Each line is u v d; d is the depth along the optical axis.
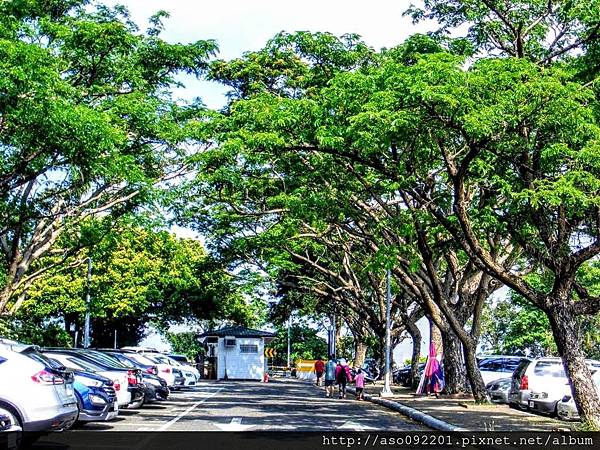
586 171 16.06
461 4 20.34
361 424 19.58
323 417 21.58
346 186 22.34
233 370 57.41
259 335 57.97
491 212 18.41
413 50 19.86
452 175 16.97
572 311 16.89
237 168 25.20
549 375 20.81
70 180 25.30
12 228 24.17
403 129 15.84
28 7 22.42
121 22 25.12
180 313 58.81
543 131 16.34
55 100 17.61
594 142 15.02
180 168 27.06
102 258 31.69
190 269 52.38
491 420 19.00
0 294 24.52
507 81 15.16
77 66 24.25
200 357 75.50
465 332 24.80
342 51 26.17
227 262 41.19
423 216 19.38
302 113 18.11
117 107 23.02
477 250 17.27
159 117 24.89
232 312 60.25
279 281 44.44
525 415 20.59
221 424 18.81
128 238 32.41
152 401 24.81
